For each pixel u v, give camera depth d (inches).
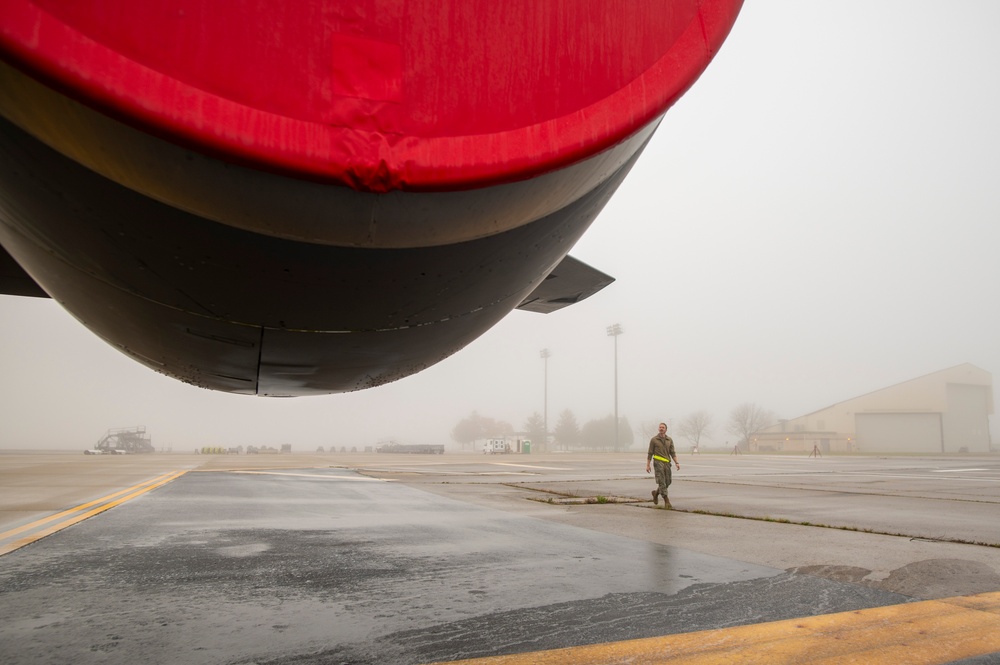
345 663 92.7
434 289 104.9
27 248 106.0
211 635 105.4
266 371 134.3
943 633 109.0
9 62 64.2
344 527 239.3
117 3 68.1
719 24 99.6
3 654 95.5
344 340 116.3
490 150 81.2
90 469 783.7
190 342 120.0
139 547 190.9
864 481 599.2
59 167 79.7
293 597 130.5
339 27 76.2
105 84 66.6
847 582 147.2
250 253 89.3
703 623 113.2
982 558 178.9
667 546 196.9
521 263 110.1
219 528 234.5
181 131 69.2
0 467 851.4
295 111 73.9
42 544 195.5
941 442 3245.6
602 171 99.7
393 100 77.7
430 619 114.7
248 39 72.7
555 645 100.8
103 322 125.0
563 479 595.5
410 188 78.7
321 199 79.8
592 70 88.4
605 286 207.5
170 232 86.7
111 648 98.6
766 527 245.8
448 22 81.0
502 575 152.1
